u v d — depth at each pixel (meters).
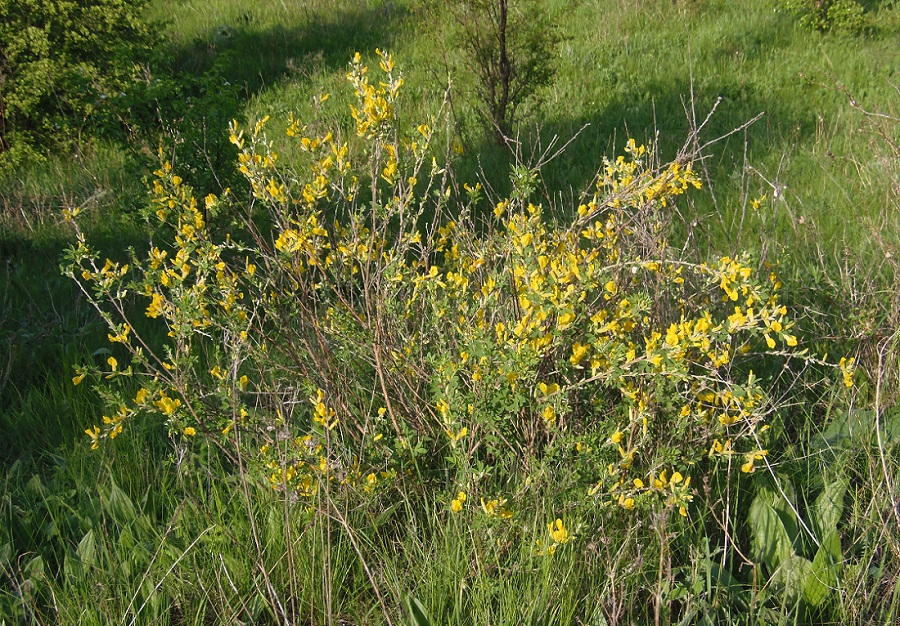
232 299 2.80
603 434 2.59
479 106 7.68
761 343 3.57
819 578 2.49
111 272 2.81
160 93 5.41
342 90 8.91
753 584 2.39
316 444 2.81
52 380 3.78
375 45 10.47
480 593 2.39
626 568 2.46
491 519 2.35
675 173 2.79
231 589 2.58
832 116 7.05
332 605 2.54
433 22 9.12
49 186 6.95
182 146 5.19
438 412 2.88
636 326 2.95
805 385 3.30
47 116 7.92
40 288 4.87
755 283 2.45
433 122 2.91
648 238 2.97
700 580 2.45
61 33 8.16
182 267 2.81
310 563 2.60
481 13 7.50
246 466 2.84
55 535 2.97
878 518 2.68
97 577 2.64
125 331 2.74
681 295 3.13
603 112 7.59
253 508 2.84
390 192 5.50
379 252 2.97
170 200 3.11
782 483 2.88
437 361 2.56
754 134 6.71
